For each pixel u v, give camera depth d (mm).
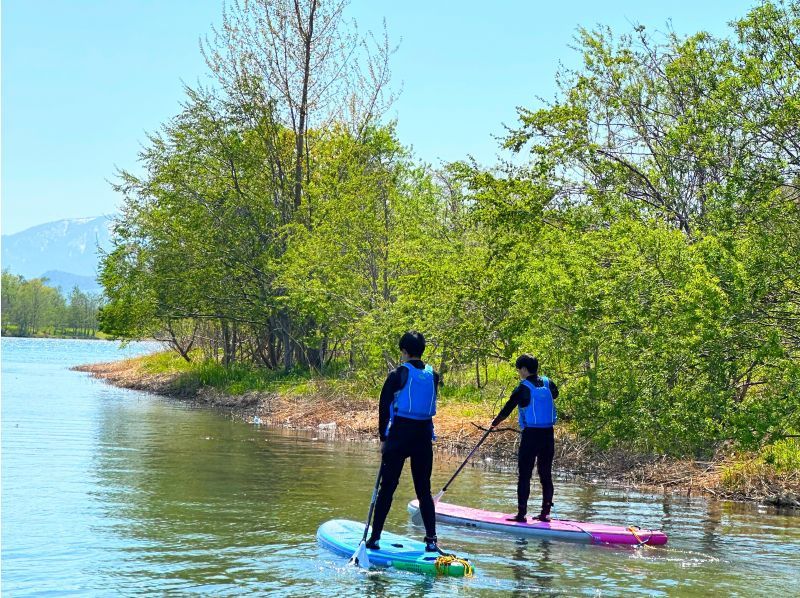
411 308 20656
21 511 9891
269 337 33250
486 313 18250
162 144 31516
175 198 30734
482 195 18156
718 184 13828
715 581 7629
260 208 30672
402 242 24219
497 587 7254
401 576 7516
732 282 12711
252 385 29781
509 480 13617
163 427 20156
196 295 30766
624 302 13617
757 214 12938
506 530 9609
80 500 10633
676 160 16844
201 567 7605
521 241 17953
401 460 8211
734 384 13281
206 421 22000
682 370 13375
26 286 171000
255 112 30297
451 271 18641
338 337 27156
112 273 32375
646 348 13445
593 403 14414
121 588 6891
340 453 16203
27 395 29109
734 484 12578
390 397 8133
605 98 17844
